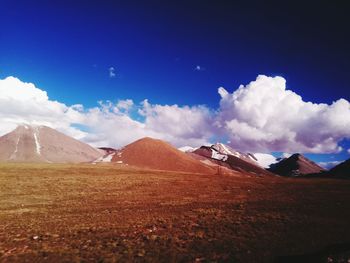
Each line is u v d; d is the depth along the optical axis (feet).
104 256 75.00
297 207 144.36
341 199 170.81
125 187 231.91
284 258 72.69
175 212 136.56
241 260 72.43
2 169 299.38
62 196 192.34
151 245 84.02
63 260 72.90
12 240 91.97
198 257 74.38
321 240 89.30
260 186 241.96
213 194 200.44
